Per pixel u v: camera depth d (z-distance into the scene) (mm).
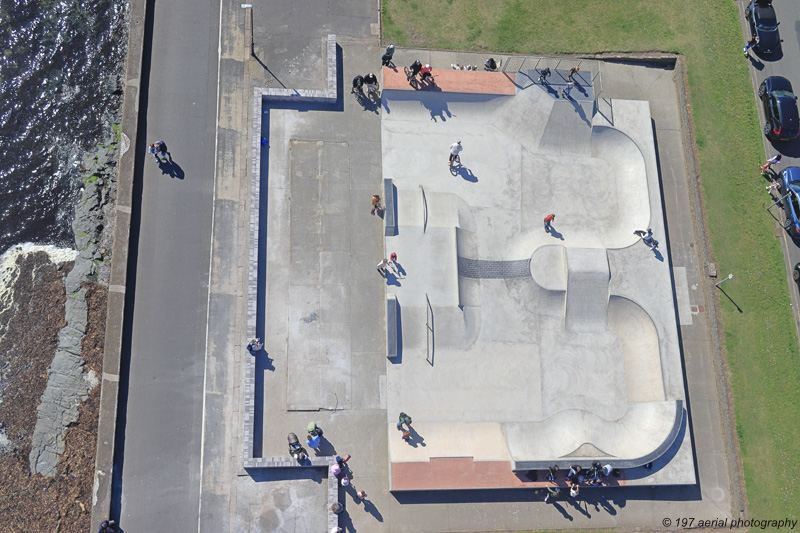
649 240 27578
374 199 26391
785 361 27703
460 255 26688
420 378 25422
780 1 31844
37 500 23438
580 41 30578
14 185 27219
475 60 29875
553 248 27141
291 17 28906
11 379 24703
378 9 29734
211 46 28094
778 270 28781
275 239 26281
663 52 30859
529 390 25875
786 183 29234
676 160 29969
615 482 24891
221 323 25281
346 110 28156
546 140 28719
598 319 26875
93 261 26125
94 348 25031
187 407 24312
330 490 23938
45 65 28672
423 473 24000
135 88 26812
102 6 29391
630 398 26266
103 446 23328
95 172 27344
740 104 30719
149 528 23109
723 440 26719
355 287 26266
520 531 24844
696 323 27984
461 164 27906
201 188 26547
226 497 23703
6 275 25984
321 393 25047
